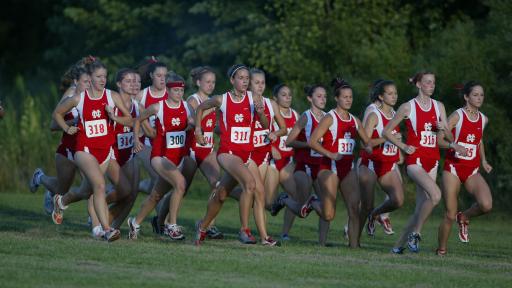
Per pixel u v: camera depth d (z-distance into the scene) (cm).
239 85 3425
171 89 3562
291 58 7519
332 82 3619
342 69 7262
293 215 4091
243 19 8588
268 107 3553
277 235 4338
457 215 3628
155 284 2539
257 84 3538
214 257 3064
